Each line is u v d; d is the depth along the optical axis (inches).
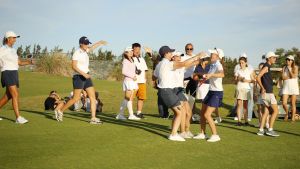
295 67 489.4
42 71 1048.8
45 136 307.4
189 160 244.8
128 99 444.5
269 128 353.7
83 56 381.1
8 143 277.9
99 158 241.6
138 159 242.5
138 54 463.5
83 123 383.6
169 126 387.2
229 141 315.3
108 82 928.9
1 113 453.4
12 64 363.6
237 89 427.2
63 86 814.5
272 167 234.8
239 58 433.1
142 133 335.3
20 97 659.4
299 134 364.8
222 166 233.1
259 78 356.2
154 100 701.3
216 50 313.6
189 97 419.2
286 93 492.4
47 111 494.9
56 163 226.7
